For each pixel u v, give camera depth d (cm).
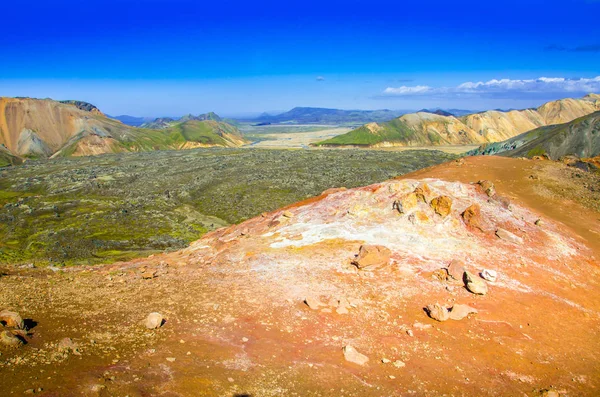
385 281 3112
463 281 3089
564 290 3189
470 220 3925
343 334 2445
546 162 7250
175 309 2630
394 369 2134
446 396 1966
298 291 2967
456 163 7150
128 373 1766
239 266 3550
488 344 2450
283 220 4666
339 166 19700
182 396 1659
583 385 2192
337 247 3697
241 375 1916
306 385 1911
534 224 4238
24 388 1520
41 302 2605
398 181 4559
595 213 5106
